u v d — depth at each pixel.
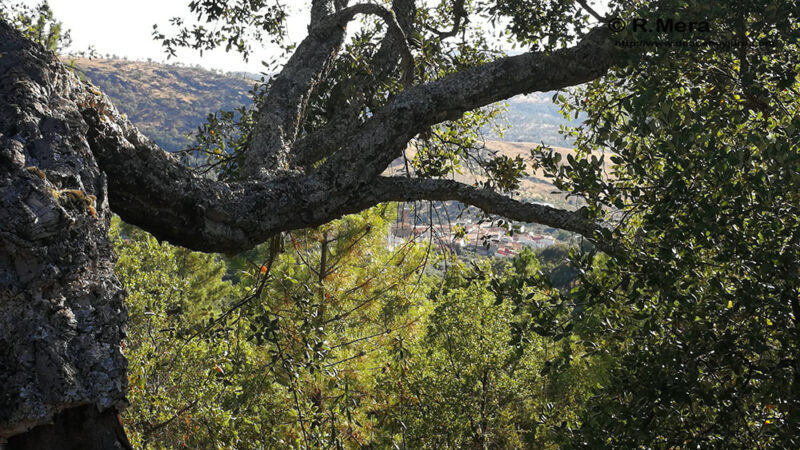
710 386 3.06
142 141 2.87
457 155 5.45
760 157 3.04
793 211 2.94
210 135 5.27
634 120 3.14
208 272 20.91
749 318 3.07
